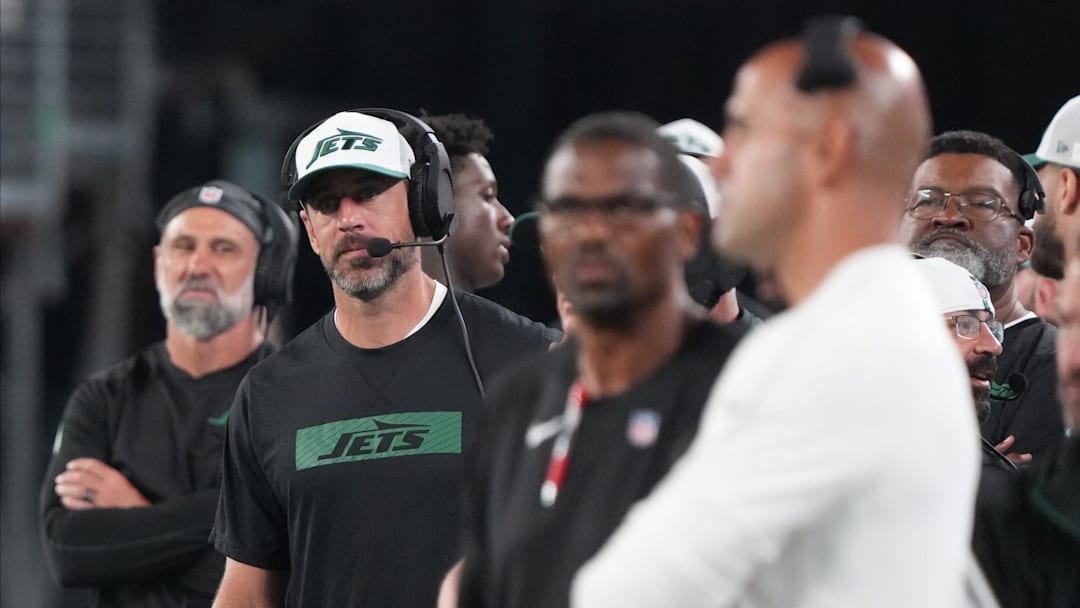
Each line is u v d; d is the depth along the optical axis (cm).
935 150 1237
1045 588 783
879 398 573
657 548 580
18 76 4009
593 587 588
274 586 1072
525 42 4959
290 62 4994
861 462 570
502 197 4953
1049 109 4322
